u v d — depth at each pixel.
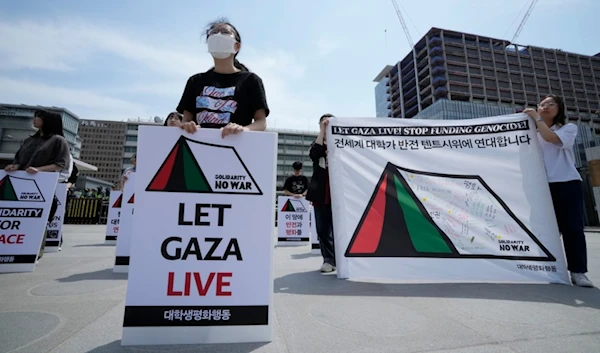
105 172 132.25
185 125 1.45
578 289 2.31
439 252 2.68
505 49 109.69
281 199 6.73
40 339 1.31
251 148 1.50
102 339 1.33
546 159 2.78
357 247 2.73
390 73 130.88
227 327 1.34
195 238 1.39
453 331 1.46
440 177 2.90
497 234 2.71
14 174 3.08
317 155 3.33
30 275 2.77
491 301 1.97
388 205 2.84
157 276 1.34
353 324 1.54
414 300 1.99
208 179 1.44
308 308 1.81
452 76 97.56
